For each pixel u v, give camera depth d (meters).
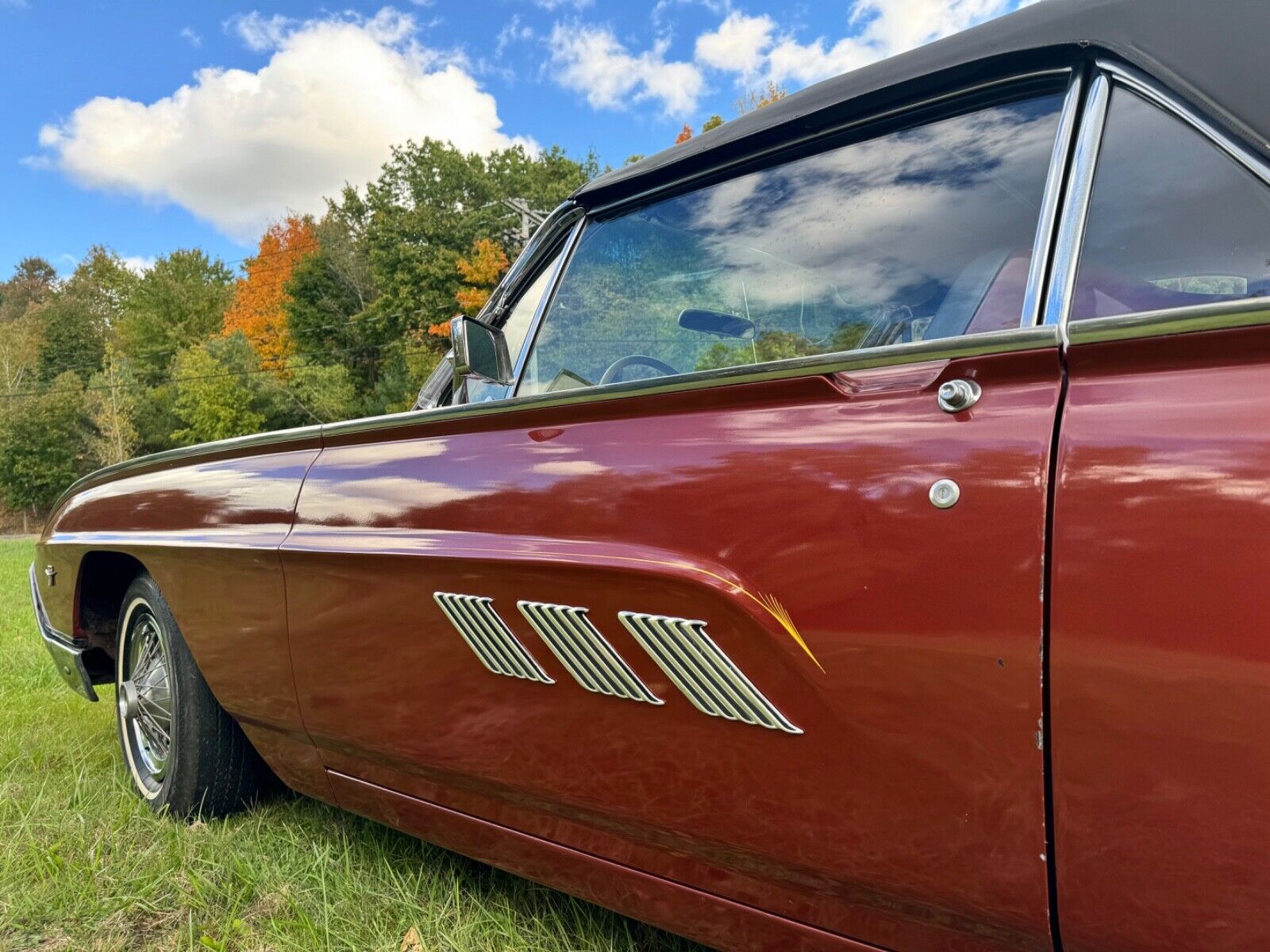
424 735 1.61
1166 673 0.83
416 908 1.85
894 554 1.01
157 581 2.32
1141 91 1.04
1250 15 0.99
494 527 1.45
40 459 45.69
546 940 1.73
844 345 1.41
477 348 1.83
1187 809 0.82
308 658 1.84
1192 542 0.82
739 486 1.16
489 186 42.53
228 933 1.85
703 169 1.59
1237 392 0.84
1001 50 1.17
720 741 1.18
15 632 5.57
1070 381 0.95
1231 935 0.80
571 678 1.34
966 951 1.04
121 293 62.19
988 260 1.22
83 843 2.27
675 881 1.33
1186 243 0.99
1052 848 0.91
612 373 1.76
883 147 1.35
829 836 1.09
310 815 2.44
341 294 45.28
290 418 43.19
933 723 0.98
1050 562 0.90
